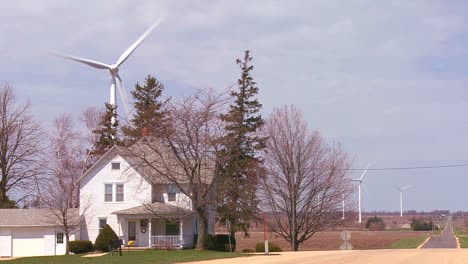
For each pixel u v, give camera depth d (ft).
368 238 283.18
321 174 202.69
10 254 191.01
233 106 213.25
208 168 156.76
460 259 104.27
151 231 184.55
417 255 118.42
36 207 232.32
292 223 189.98
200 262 106.93
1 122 228.84
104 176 189.06
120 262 113.09
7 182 229.04
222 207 161.07
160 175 172.04
